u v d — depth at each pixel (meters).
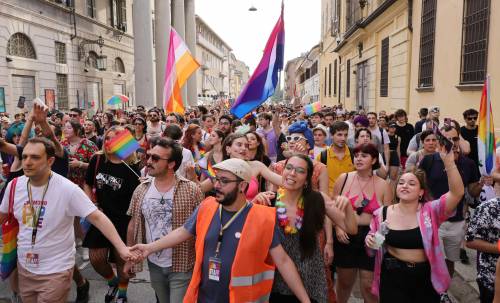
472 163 4.89
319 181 4.21
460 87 9.37
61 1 23.12
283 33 6.85
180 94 10.02
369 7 18.92
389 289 3.34
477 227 3.22
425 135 4.91
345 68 26.95
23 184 3.39
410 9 13.05
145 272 5.48
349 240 3.86
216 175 2.68
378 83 17.81
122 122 9.17
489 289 3.24
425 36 11.98
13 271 3.58
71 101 24.20
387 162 7.54
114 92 30.17
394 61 15.04
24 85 20.03
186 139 6.61
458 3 9.56
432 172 4.77
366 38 20.08
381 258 3.40
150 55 18.88
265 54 6.90
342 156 5.11
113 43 29.88
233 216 2.69
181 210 3.59
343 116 13.24
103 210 4.56
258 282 2.68
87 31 26.09
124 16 31.80
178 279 3.46
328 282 3.74
